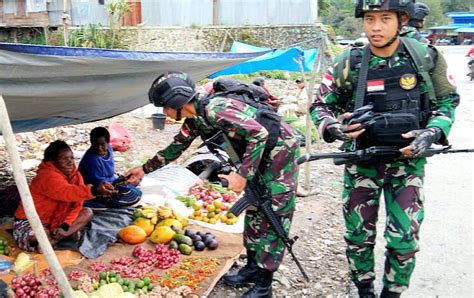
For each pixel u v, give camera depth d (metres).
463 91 17.05
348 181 3.48
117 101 5.10
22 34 16.23
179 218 4.88
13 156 2.62
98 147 5.36
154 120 10.63
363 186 3.41
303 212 5.98
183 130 3.99
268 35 19.22
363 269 3.60
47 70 3.53
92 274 4.00
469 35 58.53
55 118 5.35
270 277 3.88
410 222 3.28
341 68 3.28
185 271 4.10
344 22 54.69
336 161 3.25
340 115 3.38
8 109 4.04
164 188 5.89
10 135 2.61
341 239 5.26
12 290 3.63
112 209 5.15
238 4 19.33
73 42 17.14
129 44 19.00
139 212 4.91
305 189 6.72
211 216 5.19
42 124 5.49
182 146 4.08
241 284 4.14
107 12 19.28
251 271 4.11
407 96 3.14
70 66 3.61
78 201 4.47
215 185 6.08
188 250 4.39
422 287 4.26
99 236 4.61
